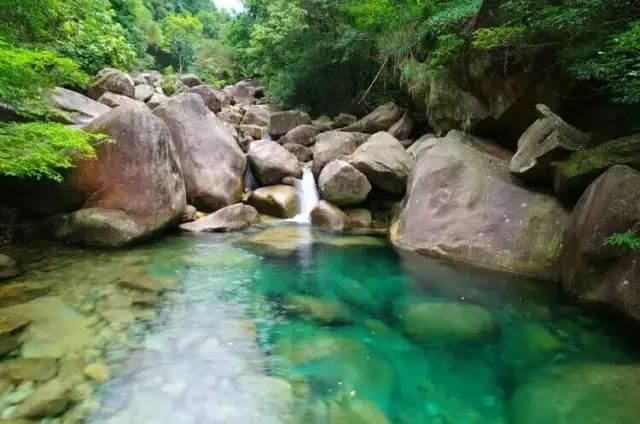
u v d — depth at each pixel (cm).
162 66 2792
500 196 605
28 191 628
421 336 401
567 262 479
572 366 342
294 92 1538
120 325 400
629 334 394
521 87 682
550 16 475
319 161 954
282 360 354
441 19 721
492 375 338
